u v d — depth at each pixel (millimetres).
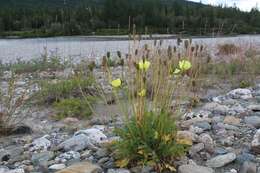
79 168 3129
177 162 3279
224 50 12461
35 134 4770
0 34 59250
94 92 6656
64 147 3887
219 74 8562
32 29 59250
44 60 12203
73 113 5676
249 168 3094
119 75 7855
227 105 5801
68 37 50812
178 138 3566
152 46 4020
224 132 4145
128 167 3234
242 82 7680
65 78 8180
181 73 3586
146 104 3613
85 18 52875
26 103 6113
